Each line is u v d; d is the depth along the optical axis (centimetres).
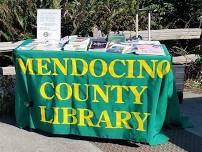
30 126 505
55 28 535
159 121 480
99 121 474
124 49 475
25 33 703
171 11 785
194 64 709
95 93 468
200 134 511
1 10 696
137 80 459
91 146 478
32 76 484
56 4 703
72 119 482
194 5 764
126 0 744
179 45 765
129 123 470
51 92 482
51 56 472
